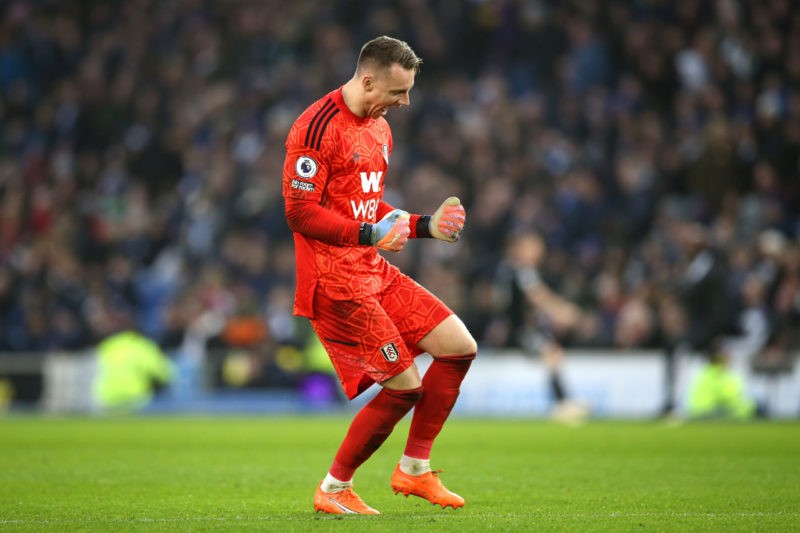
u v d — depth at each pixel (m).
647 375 48.91
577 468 25.86
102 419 48.25
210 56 73.88
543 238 56.81
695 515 17.22
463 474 24.64
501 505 18.97
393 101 17.28
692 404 46.47
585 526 15.95
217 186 64.62
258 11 74.56
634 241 57.62
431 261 56.91
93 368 54.91
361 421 17.53
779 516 17.08
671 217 56.00
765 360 47.09
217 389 54.47
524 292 46.75
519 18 68.38
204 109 70.94
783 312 48.78
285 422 45.50
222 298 57.12
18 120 73.38
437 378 17.92
